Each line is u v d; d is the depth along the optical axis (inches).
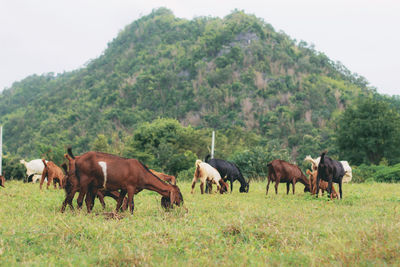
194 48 5708.7
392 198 472.7
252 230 251.4
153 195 470.9
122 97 5068.9
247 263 194.7
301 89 4512.8
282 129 3378.4
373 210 365.7
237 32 5679.1
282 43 5693.9
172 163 1309.1
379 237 223.8
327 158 479.2
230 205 395.5
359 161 1470.2
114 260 193.9
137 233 245.3
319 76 5059.1
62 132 4441.4
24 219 284.7
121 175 314.7
